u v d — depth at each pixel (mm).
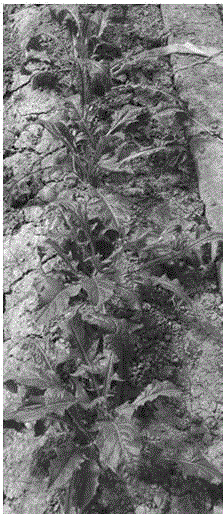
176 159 1647
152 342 1336
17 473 1181
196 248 1457
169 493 1128
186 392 1265
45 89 1877
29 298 1436
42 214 1585
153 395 1135
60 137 1564
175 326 1365
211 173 1584
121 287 1307
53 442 1187
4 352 1362
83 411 1201
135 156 1520
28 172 1686
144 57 1837
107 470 1152
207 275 1452
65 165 1575
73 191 1487
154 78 1850
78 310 1254
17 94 1915
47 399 1105
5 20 2193
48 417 1134
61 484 1059
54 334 1359
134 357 1310
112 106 1770
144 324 1360
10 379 1188
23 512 1130
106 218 1359
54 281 1238
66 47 1977
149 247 1382
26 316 1408
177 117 1717
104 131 1687
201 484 1135
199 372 1293
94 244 1448
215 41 1928
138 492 1132
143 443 1177
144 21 2037
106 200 1387
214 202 1537
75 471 1104
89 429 1173
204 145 1639
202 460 1128
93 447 1133
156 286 1425
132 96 1780
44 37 2021
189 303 1316
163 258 1404
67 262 1339
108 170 1517
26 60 1925
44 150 1732
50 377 1168
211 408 1239
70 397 1120
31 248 1521
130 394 1251
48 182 1646
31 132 1785
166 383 1150
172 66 1870
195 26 1981
